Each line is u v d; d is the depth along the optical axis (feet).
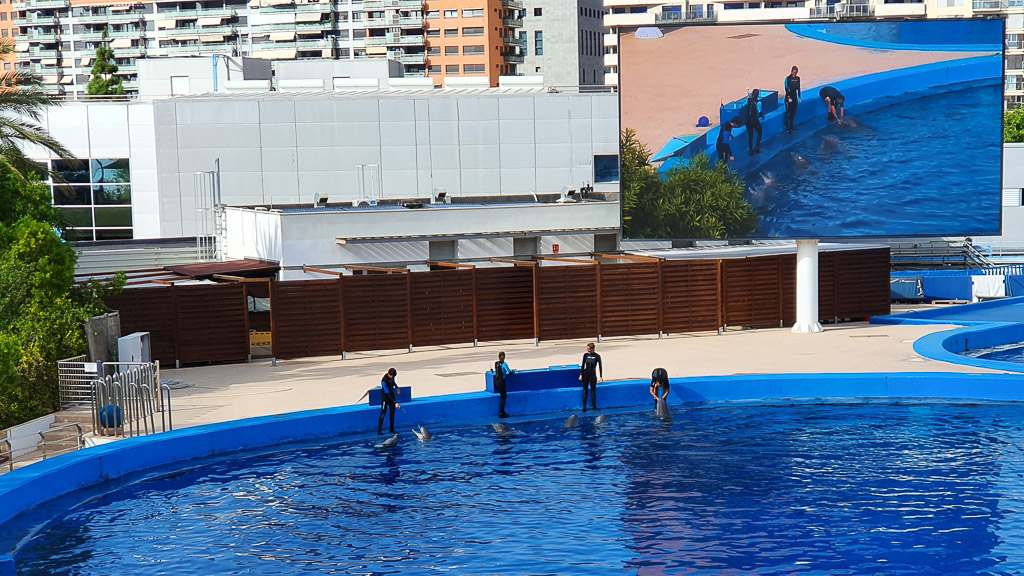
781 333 131.85
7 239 103.96
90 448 79.10
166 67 266.57
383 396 89.40
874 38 121.29
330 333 119.03
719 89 123.95
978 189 122.52
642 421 92.84
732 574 57.21
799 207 125.08
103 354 101.81
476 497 71.20
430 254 151.64
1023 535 61.98
